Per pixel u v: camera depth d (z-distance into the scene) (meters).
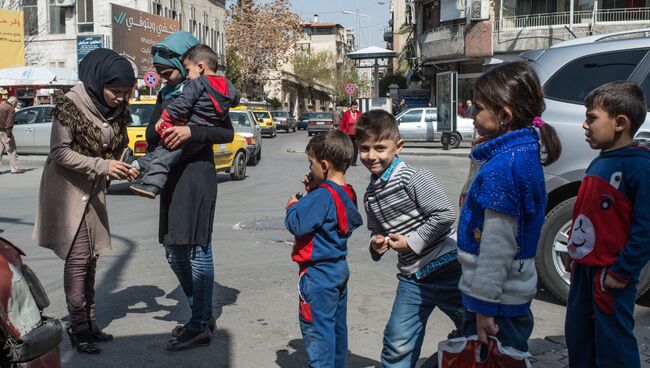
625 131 3.03
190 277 4.43
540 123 2.69
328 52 92.88
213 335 4.66
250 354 4.31
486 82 2.62
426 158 21.06
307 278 3.42
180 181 4.20
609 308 2.95
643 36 5.43
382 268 6.54
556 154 2.77
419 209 3.21
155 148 4.36
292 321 4.96
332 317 3.44
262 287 5.86
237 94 4.42
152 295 5.64
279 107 65.75
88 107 4.19
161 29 35.47
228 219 9.45
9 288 2.52
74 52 35.56
